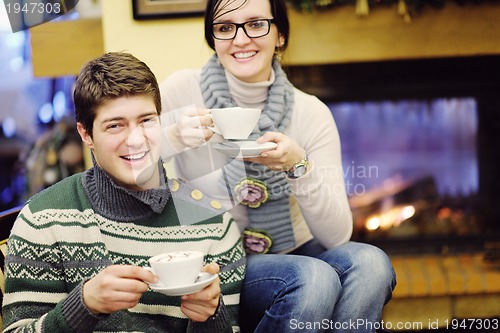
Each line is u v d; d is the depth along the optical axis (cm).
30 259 123
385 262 144
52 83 281
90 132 124
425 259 260
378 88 252
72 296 110
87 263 125
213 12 154
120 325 126
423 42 226
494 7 225
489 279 244
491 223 262
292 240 160
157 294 132
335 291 136
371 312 141
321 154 161
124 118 122
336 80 250
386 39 225
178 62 214
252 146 133
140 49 214
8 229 145
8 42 295
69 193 130
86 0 225
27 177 271
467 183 263
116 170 125
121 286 105
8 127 303
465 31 226
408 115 258
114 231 129
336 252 148
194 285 107
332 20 223
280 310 135
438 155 261
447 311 250
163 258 109
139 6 210
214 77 161
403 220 263
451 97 256
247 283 146
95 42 220
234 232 144
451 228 262
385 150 261
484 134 260
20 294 122
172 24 213
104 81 121
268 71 162
